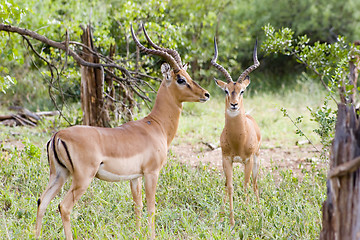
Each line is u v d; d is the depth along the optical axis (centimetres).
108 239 651
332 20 2372
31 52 1727
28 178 882
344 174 437
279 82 2359
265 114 1736
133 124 700
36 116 1574
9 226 678
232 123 782
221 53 2142
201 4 2069
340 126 462
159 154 699
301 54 901
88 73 1241
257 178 945
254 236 691
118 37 1634
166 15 1909
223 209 790
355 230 428
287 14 2405
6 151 1107
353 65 620
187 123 1562
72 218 725
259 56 2414
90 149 624
